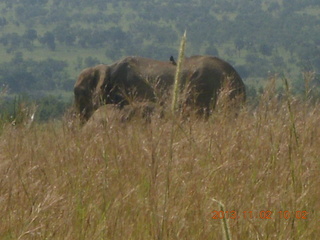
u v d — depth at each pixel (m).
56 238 11.19
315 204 12.49
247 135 15.95
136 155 14.92
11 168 14.23
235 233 11.26
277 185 13.05
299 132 15.60
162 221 10.80
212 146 15.45
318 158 14.55
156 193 12.06
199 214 11.81
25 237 10.98
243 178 13.47
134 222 11.83
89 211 12.09
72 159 15.48
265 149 14.88
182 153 14.62
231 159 14.45
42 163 15.50
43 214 11.72
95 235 11.30
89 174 14.40
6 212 11.81
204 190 12.68
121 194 12.77
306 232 11.53
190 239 11.19
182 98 16.16
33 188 13.05
